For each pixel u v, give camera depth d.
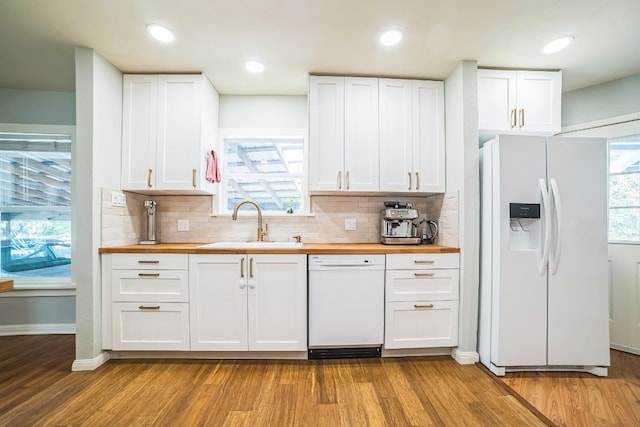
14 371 2.12
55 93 2.89
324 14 1.80
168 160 2.48
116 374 2.06
